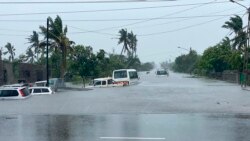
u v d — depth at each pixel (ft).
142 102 98.84
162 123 63.21
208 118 68.59
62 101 103.09
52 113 78.38
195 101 101.09
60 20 240.94
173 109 82.74
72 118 70.74
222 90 154.61
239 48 303.48
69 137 51.75
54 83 194.59
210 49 370.12
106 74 309.63
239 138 49.67
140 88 173.17
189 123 62.85
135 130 56.54
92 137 51.49
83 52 278.67
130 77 237.45
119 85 208.44
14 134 54.60
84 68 277.64
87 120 67.87
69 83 280.31
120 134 53.36
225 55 346.13
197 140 48.52
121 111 80.33
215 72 360.89
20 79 241.14
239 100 103.71
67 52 248.93
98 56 282.56
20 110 83.82
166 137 50.75
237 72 253.85
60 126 61.41
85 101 102.78
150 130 56.34
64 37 239.91
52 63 304.71
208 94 129.08
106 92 144.15
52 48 244.22
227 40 367.86
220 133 53.31
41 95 127.65
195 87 181.88
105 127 59.72
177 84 221.25
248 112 76.84
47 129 58.65
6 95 109.19
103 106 89.97
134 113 76.95
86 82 278.05
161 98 111.24
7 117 73.05
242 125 60.23
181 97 115.03
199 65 441.27
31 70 264.72
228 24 329.93
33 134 54.44
